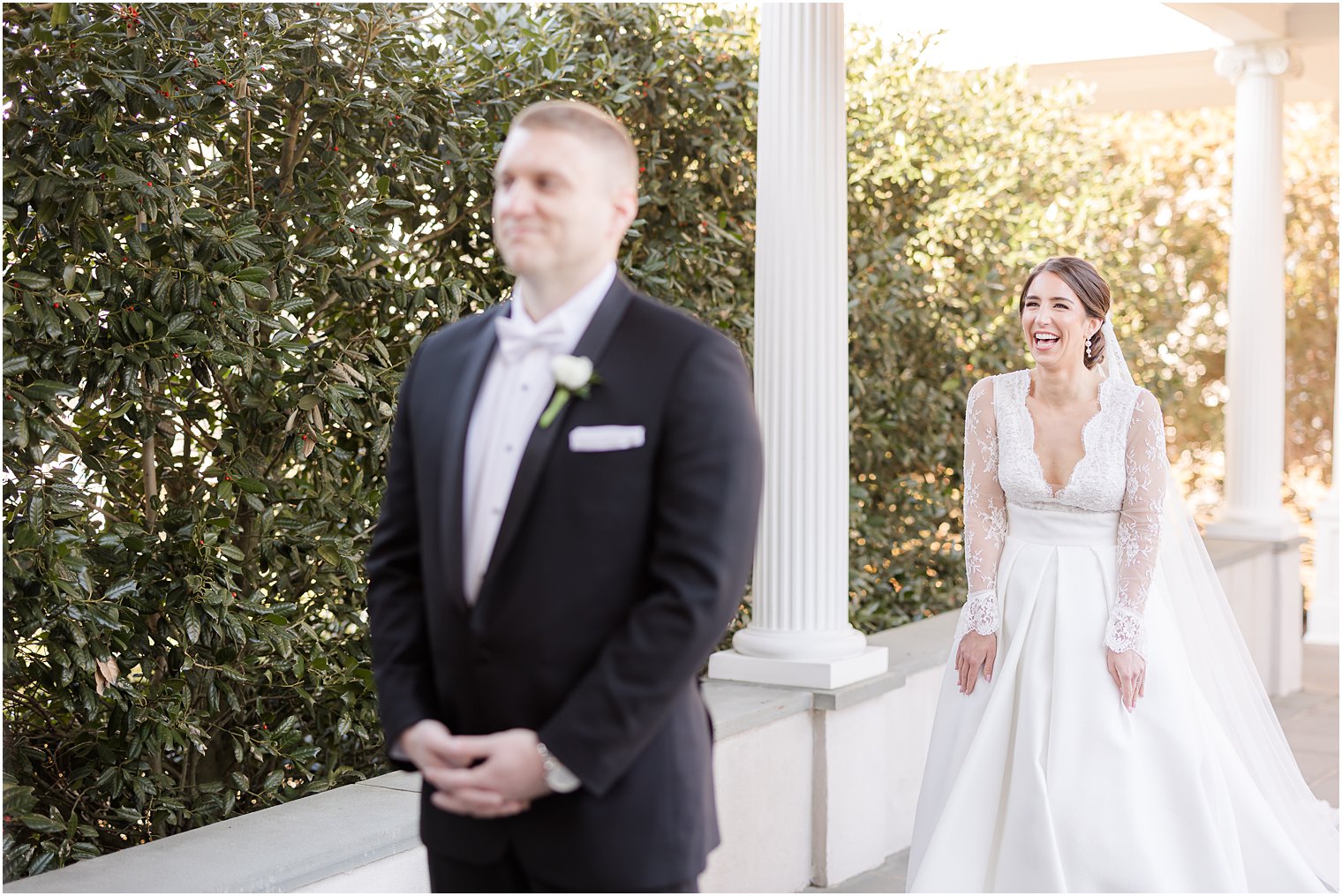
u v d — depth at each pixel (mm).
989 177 6656
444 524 1876
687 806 1868
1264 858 3572
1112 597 3430
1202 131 11992
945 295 6438
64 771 3432
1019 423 3533
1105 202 7391
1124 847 3297
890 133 6141
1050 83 8047
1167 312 8961
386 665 1944
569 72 4434
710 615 1737
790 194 4145
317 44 3676
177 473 3707
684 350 1836
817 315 4164
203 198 3523
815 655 4195
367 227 3771
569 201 1804
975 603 3541
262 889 2652
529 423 1850
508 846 1848
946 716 3609
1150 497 3416
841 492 4266
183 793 3627
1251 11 6586
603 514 1792
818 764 4184
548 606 1799
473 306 4273
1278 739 4020
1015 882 3326
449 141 4004
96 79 3102
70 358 3084
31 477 2977
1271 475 7270
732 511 1774
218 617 3287
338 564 3643
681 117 5043
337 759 3896
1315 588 8500
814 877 4215
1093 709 3367
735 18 5520
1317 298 12281
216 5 3480
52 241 3127
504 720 1829
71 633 2982
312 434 3582
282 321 3441
